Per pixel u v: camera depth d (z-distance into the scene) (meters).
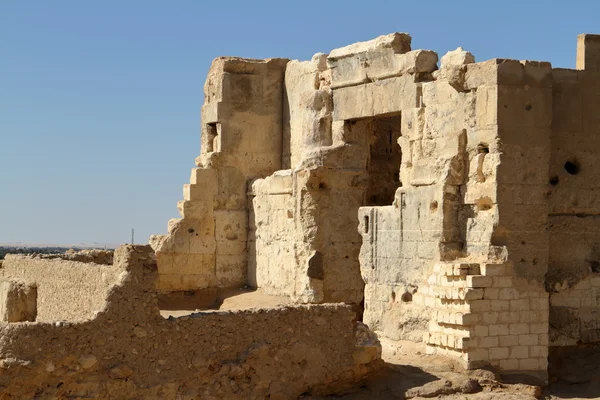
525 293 21.20
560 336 22.03
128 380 17.72
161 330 18.12
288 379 19.20
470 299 20.73
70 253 26.78
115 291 17.78
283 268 29.12
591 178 22.70
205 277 31.33
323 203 27.20
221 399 18.52
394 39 25.06
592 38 22.88
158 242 31.17
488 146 21.81
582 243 22.52
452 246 22.42
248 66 31.89
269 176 30.48
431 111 23.56
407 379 20.20
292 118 31.62
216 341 18.64
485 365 20.78
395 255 23.98
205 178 31.44
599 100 22.83
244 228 31.75
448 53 23.41
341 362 19.78
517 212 21.58
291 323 19.36
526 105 21.73
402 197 23.84
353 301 27.39
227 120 31.66
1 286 22.81
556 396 20.61
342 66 26.86
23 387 16.84
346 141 27.14
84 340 17.42
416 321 23.00
